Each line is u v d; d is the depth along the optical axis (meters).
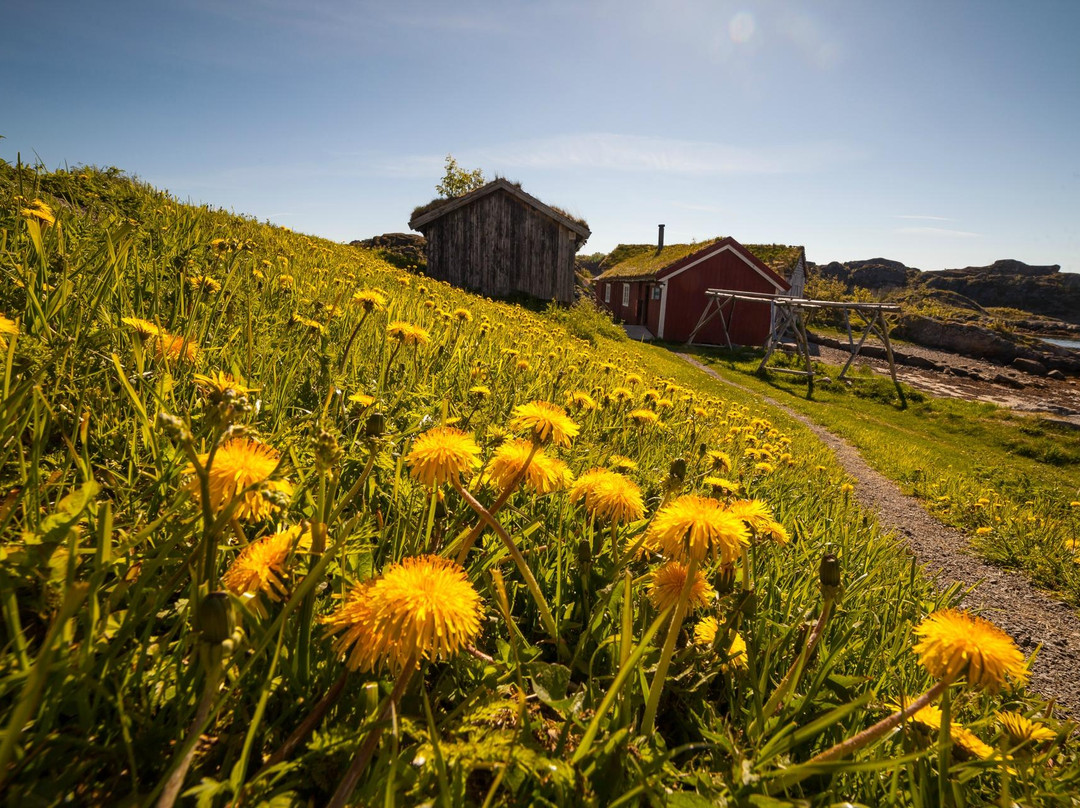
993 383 26.97
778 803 0.94
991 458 13.56
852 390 19.92
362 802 0.81
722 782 1.03
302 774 0.90
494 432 2.11
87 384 1.64
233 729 0.95
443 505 1.58
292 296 4.05
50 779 0.76
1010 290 138.62
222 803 0.81
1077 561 5.84
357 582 1.10
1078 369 31.02
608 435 3.49
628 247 43.19
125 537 1.02
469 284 20.56
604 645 1.42
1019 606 5.03
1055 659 4.08
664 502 1.50
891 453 11.49
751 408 13.95
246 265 4.20
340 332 3.64
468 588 0.90
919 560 5.69
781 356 25.11
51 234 2.73
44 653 0.62
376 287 6.58
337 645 0.88
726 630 1.32
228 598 0.69
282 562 0.97
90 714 0.81
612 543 1.67
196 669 0.94
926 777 1.16
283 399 2.11
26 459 1.31
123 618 0.90
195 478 0.96
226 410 0.85
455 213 20.16
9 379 1.15
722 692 1.53
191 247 4.27
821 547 2.61
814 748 1.33
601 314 21.81
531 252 21.12
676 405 5.71
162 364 1.72
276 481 0.98
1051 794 1.21
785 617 1.86
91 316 2.10
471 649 1.17
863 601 2.37
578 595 1.68
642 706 1.27
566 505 2.02
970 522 7.34
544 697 1.09
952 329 35.19
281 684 1.02
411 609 0.81
